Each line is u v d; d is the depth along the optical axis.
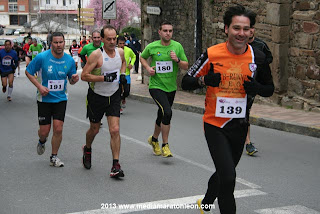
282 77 11.55
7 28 105.62
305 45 10.98
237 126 4.00
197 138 8.60
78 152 7.46
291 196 5.29
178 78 16.06
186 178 5.99
